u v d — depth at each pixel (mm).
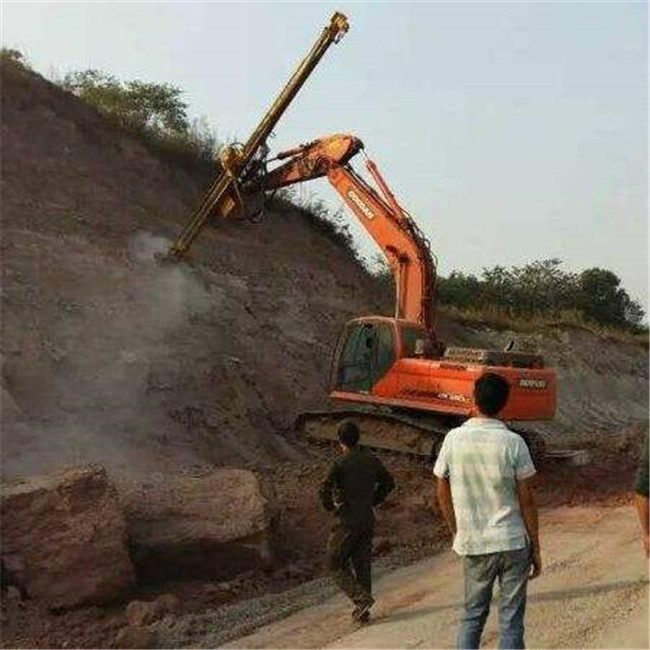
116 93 29078
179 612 8172
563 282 51812
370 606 7738
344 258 28281
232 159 18906
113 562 8367
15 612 7738
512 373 14922
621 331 47594
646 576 8664
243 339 19594
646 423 33531
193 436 15914
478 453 5824
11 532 8227
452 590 8531
